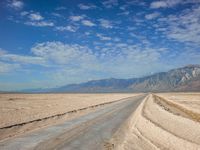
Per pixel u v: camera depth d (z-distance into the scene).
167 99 84.31
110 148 15.82
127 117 32.50
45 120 29.48
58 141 17.22
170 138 19.22
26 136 18.94
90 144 16.61
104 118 31.47
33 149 14.83
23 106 50.28
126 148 16.25
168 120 28.09
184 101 70.81
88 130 22.08
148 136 20.34
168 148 16.88
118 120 29.42
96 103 66.19
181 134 20.50
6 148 15.02
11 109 42.47
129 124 26.23
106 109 46.50
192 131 21.39
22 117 31.03
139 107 48.25
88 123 26.67
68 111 40.50
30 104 57.47
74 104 60.78
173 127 23.61
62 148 15.26
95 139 18.28
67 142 16.97
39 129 22.41
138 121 27.88
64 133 20.38
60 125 25.06
